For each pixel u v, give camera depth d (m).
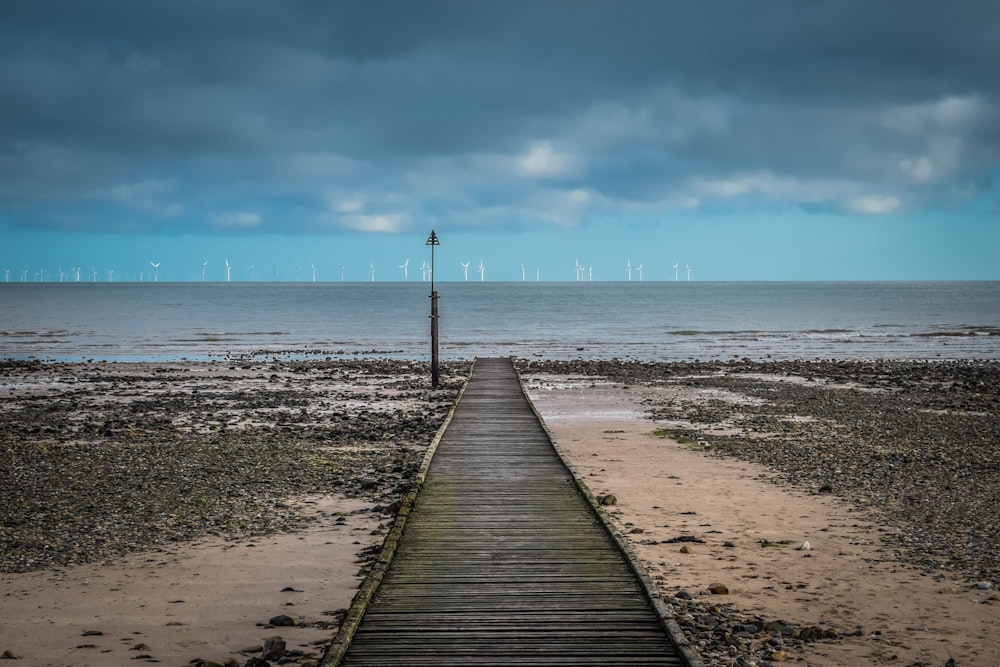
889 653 8.24
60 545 11.98
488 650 7.44
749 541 12.48
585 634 7.81
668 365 45.41
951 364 46.72
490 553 10.43
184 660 8.04
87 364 46.19
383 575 9.45
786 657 7.99
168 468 17.89
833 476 17.55
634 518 13.95
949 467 18.50
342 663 7.17
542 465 16.66
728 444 21.77
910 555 11.71
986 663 8.03
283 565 11.20
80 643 8.43
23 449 20.14
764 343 63.12
